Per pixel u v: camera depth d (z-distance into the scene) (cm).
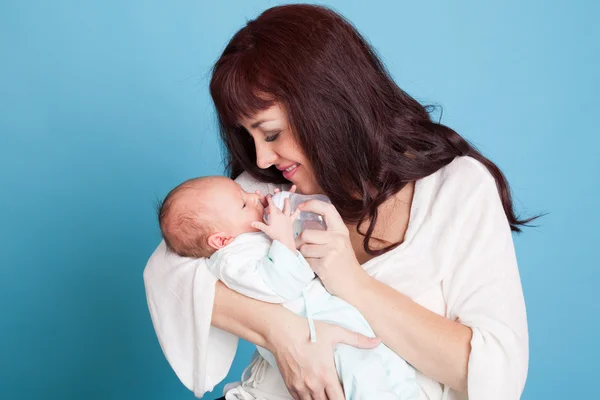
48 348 289
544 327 304
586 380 308
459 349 147
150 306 168
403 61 294
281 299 153
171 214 164
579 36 290
